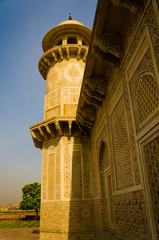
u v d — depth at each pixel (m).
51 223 8.28
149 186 3.18
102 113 6.62
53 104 10.05
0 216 30.91
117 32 4.60
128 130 4.09
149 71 3.16
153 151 3.06
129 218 3.97
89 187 8.64
